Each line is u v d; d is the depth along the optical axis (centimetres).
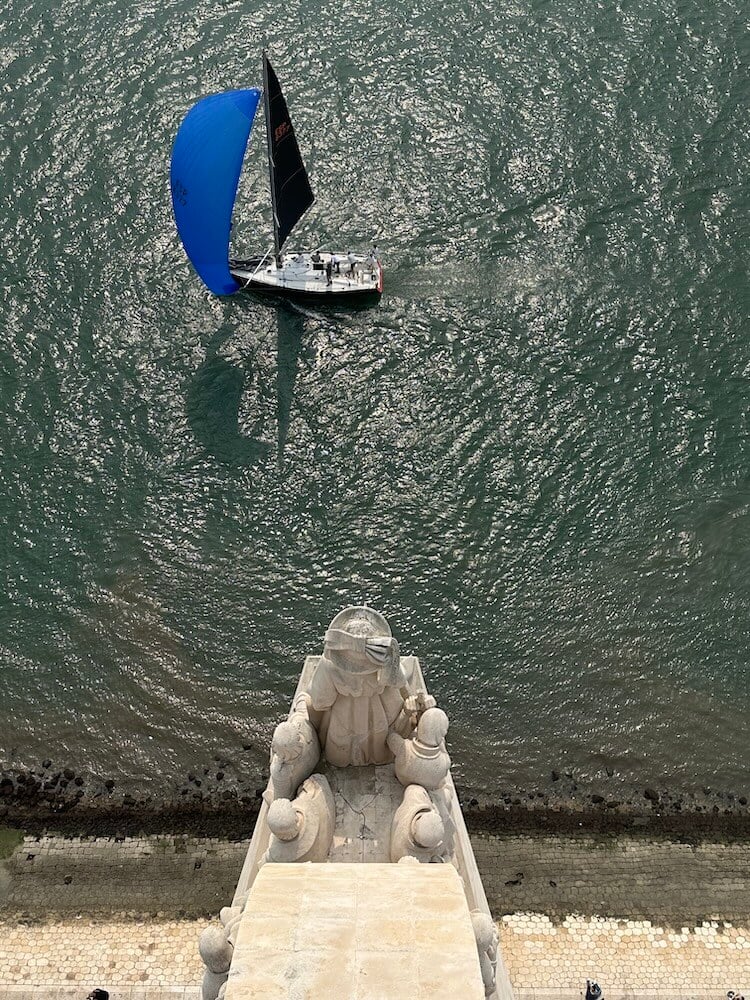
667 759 3338
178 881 2905
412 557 3928
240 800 3189
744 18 6200
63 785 3241
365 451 4278
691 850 3023
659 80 5850
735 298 4825
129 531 4006
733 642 3662
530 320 4775
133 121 5625
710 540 3950
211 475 4200
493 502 4097
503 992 1432
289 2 6362
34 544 3959
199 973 2611
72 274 4931
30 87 5797
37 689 3525
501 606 3781
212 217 4453
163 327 4744
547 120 5659
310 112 5747
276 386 4531
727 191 5284
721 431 4306
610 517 4034
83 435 4322
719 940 2720
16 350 4612
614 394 4466
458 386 4519
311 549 3959
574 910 2809
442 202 5309
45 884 2888
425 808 1331
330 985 936
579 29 6172
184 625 3719
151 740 3388
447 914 1008
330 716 1424
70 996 2545
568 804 3203
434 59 6016
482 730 3422
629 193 5300
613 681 3559
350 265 4938
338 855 1394
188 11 6288
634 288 4888
